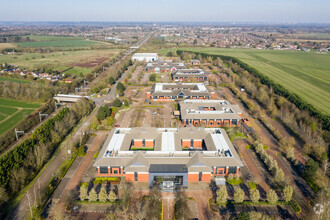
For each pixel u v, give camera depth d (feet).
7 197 310.65
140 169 352.08
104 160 364.79
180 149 402.31
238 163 366.43
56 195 331.57
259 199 325.83
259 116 597.93
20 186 342.03
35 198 323.57
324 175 370.94
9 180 327.88
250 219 264.72
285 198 319.47
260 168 392.88
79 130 514.68
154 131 451.94
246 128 525.75
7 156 354.74
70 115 530.27
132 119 574.56
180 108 592.19
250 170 387.34
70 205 314.14
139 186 352.28
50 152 424.05
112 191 316.40
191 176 357.00
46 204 315.99
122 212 303.68
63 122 496.64
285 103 638.53
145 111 625.82
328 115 568.00
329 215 288.92
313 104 638.94
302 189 345.92
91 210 307.17
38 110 593.01
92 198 315.58
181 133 452.76
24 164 361.51
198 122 543.80
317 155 420.36
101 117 547.08
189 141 449.89
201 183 358.43
